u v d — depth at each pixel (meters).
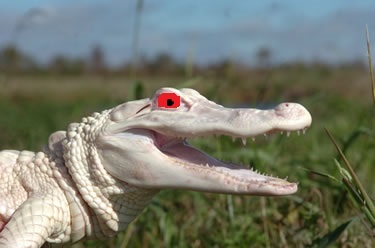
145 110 0.91
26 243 0.86
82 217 0.92
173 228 1.18
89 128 0.92
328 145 1.72
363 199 0.89
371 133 1.19
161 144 0.92
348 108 2.42
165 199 1.25
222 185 0.86
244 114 0.86
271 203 1.16
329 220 1.05
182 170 0.88
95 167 0.90
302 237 1.07
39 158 0.94
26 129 2.03
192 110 0.90
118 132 0.90
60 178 0.92
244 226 1.13
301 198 1.14
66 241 0.92
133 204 0.92
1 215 0.91
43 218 0.88
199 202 1.26
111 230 0.93
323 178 1.24
